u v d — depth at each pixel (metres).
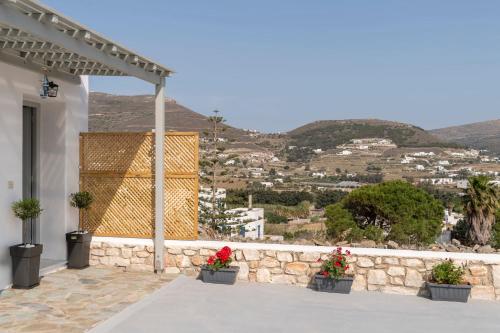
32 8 5.22
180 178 9.19
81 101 9.73
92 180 9.63
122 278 8.64
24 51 7.48
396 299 7.69
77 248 9.17
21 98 7.96
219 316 6.67
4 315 6.50
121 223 9.51
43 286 7.98
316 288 8.23
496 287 7.73
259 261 8.67
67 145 9.27
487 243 23.11
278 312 6.91
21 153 7.98
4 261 7.64
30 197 9.20
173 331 6.03
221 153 20.55
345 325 6.38
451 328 6.31
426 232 19.98
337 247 8.48
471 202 23.53
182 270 9.07
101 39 6.53
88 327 6.08
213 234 10.19
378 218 21.64
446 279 7.62
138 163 9.45
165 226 9.26
